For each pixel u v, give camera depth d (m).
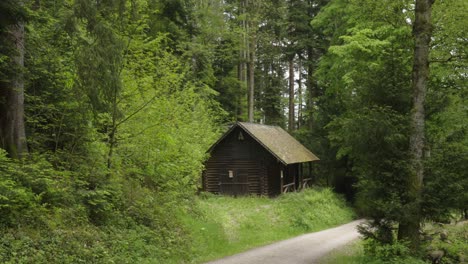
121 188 13.54
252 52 37.94
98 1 11.84
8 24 9.78
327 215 25.67
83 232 9.95
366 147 12.48
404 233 12.33
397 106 13.00
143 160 15.95
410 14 14.80
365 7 15.35
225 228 18.52
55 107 12.44
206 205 21.34
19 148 10.90
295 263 12.80
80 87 11.48
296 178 34.47
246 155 29.69
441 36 14.85
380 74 13.12
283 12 38.38
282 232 20.95
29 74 11.41
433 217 11.99
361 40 20.95
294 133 40.94
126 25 13.09
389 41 20.94
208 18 33.50
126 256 10.42
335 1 27.56
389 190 12.30
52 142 13.12
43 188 9.94
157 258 11.30
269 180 29.47
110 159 13.45
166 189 16.92
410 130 12.36
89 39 12.61
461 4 14.37
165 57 16.47
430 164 12.05
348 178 35.97
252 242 17.02
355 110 13.34
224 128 33.56
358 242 17.11
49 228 9.18
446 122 15.20
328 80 31.06
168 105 15.62
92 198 11.27
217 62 37.72
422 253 11.93
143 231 12.20
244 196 28.83
